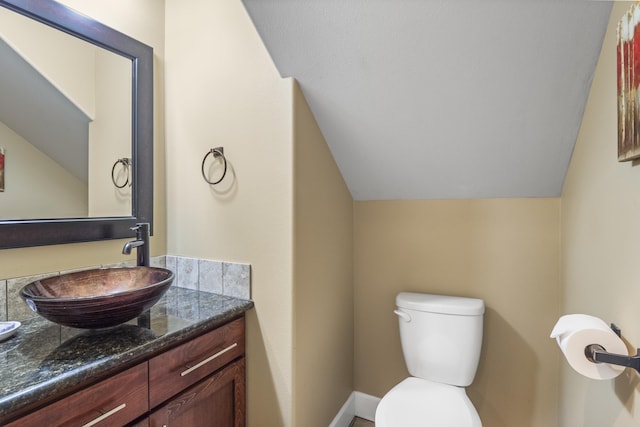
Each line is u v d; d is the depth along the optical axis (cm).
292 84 131
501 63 111
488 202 164
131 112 151
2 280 113
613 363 75
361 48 119
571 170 132
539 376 156
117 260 148
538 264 155
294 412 135
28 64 119
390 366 187
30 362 85
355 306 195
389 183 174
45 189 123
